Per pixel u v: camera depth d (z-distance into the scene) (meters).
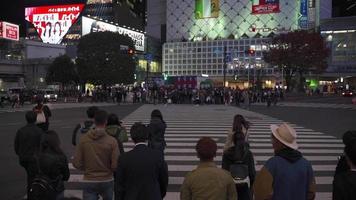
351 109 41.81
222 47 129.00
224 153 6.35
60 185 5.32
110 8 140.75
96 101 56.69
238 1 131.25
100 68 65.62
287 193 4.04
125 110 35.84
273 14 127.62
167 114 32.09
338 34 104.31
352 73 102.88
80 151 5.78
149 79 86.69
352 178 3.47
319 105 50.78
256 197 4.17
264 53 89.44
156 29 149.38
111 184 5.78
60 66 81.50
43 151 5.30
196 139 17.22
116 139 6.22
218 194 4.02
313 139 17.61
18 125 23.42
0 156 13.00
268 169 4.11
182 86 73.12
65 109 37.81
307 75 105.19
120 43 66.62
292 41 82.00
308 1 121.06
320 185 9.46
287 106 47.66
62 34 124.88
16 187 9.07
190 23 137.88
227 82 125.44
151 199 4.75
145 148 4.91
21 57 100.94
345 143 3.73
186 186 4.12
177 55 136.38
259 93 59.62
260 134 19.14
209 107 43.59
